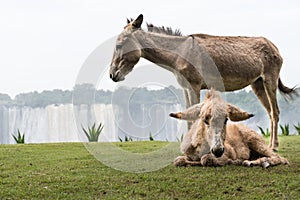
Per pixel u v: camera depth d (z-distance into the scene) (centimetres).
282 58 1039
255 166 755
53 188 656
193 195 615
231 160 765
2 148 1102
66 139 2116
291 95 1099
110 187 656
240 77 964
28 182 695
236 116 718
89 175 734
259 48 1001
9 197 620
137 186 657
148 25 885
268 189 632
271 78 1013
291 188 636
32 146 1148
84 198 608
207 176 696
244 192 623
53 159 917
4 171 789
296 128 1455
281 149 1016
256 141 785
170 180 680
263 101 1048
